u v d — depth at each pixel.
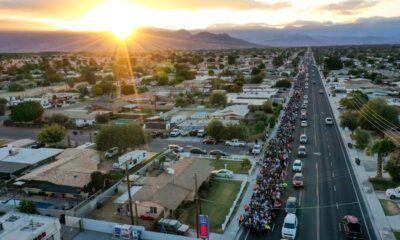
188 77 159.88
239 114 80.00
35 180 46.19
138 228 31.64
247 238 33.75
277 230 35.03
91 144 65.19
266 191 42.38
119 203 41.28
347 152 59.28
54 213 38.66
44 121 84.94
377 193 42.78
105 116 82.44
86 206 39.88
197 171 46.16
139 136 60.88
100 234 33.22
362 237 32.66
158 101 105.50
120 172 51.38
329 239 33.06
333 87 128.75
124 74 178.88
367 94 98.88
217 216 38.12
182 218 38.00
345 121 71.44
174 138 71.62
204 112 89.31
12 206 41.59
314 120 83.88
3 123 86.38
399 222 35.81
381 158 46.44
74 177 46.00
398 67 180.00
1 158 55.62
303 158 56.69
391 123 66.38
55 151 59.34
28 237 27.91
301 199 41.59
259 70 171.38
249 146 64.88
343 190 43.88
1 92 124.75
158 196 38.56
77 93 121.69
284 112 92.88
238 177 49.28
